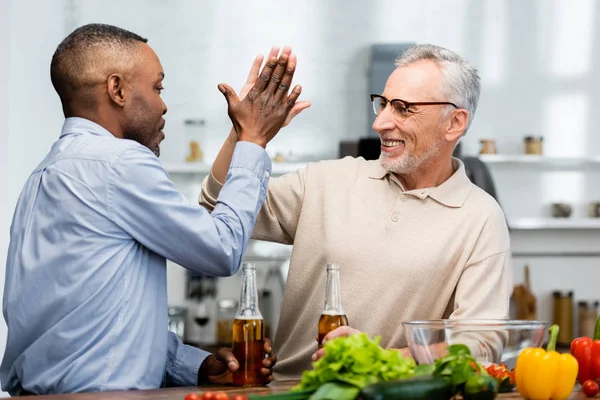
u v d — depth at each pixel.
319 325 2.06
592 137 5.79
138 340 1.99
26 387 2.04
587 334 5.61
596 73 5.81
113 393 1.89
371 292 2.40
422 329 1.85
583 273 5.84
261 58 2.37
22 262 2.01
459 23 5.79
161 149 5.62
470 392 1.63
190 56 5.70
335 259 2.43
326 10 5.75
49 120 4.73
